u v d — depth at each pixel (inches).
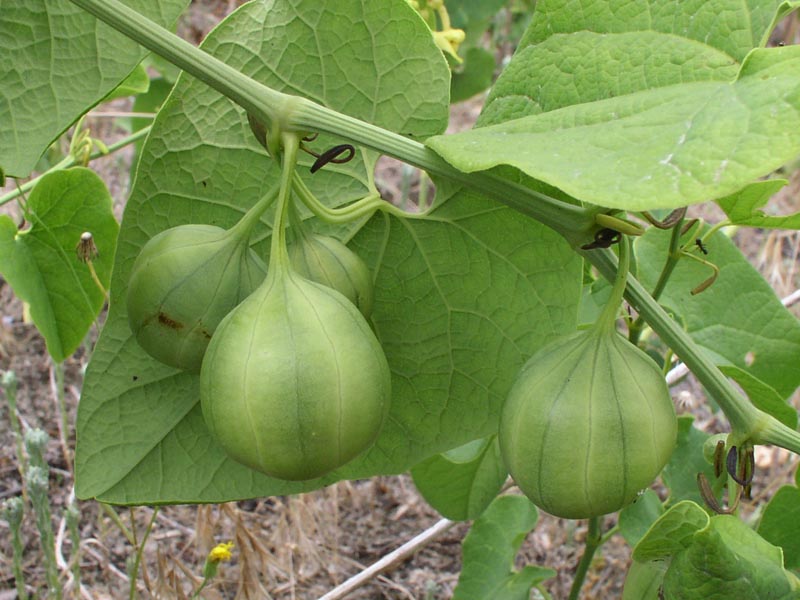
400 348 13.3
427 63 12.3
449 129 35.1
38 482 15.5
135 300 11.4
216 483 13.1
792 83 9.5
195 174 12.5
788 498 13.9
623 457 10.6
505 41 37.2
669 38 11.1
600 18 11.4
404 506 21.4
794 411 13.7
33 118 12.6
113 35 12.5
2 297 25.1
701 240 13.1
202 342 11.4
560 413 10.6
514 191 11.0
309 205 11.6
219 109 12.3
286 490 13.3
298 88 12.4
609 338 10.8
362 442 10.5
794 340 15.4
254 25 12.1
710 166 9.3
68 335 16.9
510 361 13.2
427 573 20.0
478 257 12.8
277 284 10.5
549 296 12.8
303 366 10.2
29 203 15.8
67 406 22.3
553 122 10.4
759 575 11.4
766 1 10.8
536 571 16.0
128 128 27.5
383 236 12.8
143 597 18.4
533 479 10.8
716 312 15.6
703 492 11.7
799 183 31.2
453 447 13.6
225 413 10.3
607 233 10.9
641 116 10.0
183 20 32.9
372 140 11.0
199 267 11.3
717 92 9.9
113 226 16.3
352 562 19.9
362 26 12.2
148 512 20.3
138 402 12.9
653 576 12.6
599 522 14.6
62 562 18.3
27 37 12.4
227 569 18.9
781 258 26.7
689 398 17.2
